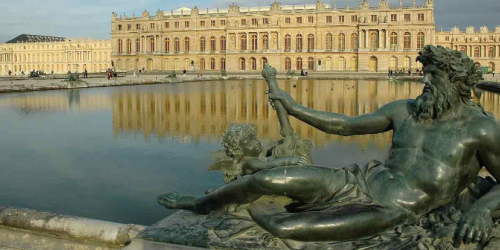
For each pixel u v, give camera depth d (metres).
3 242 5.29
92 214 8.03
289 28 123.00
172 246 4.15
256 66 127.50
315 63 121.94
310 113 5.30
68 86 49.22
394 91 44.25
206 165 11.41
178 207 4.92
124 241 5.05
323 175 4.17
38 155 12.89
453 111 4.34
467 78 4.18
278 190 4.09
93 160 12.16
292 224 3.87
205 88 50.47
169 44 136.12
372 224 3.94
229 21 127.31
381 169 4.58
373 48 116.00
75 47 167.62
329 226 3.83
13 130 17.94
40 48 173.62
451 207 4.37
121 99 33.34
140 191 9.30
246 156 4.83
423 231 4.12
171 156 12.52
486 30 132.25
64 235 5.35
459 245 3.94
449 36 136.12
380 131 4.98
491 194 4.18
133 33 138.75
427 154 4.30
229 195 4.41
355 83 65.44
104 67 166.38
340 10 117.31
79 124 19.58
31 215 5.64
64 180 10.16
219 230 4.23
